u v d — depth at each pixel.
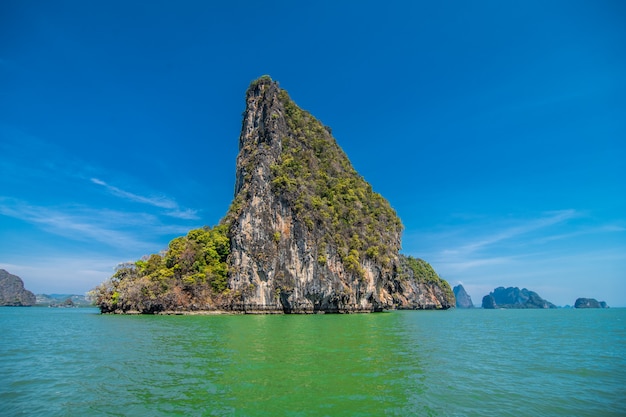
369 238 87.81
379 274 87.56
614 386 16.27
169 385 15.20
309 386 15.12
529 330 43.44
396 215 104.06
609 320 68.75
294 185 80.25
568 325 53.31
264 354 22.17
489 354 24.20
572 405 13.58
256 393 14.13
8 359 20.77
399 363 20.16
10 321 49.84
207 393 14.12
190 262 73.12
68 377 16.56
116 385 15.23
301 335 32.22
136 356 21.53
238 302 70.81
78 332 34.28
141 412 12.20
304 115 106.19
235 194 92.44
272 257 73.94
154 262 75.06
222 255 76.69
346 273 79.62
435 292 181.38
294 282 73.38
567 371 19.19
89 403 13.06
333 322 49.19
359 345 26.59
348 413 12.17
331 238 79.50
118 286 72.62
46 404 12.96
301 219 76.31
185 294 69.50
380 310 93.19
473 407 13.12
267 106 94.00
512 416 12.30
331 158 101.25
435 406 13.10
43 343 26.89
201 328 38.28
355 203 92.50
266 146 86.06
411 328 43.03
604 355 24.16
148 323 45.34
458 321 62.94
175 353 22.50
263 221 76.00
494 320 68.12
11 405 12.86
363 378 16.58
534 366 20.36
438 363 20.64
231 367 18.48
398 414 12.20
